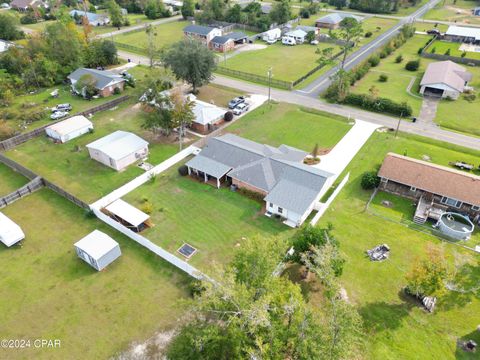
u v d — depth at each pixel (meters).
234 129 64.12
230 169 49.66
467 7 160.12
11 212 45.12
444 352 29.48
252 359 23.30
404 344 30.02
